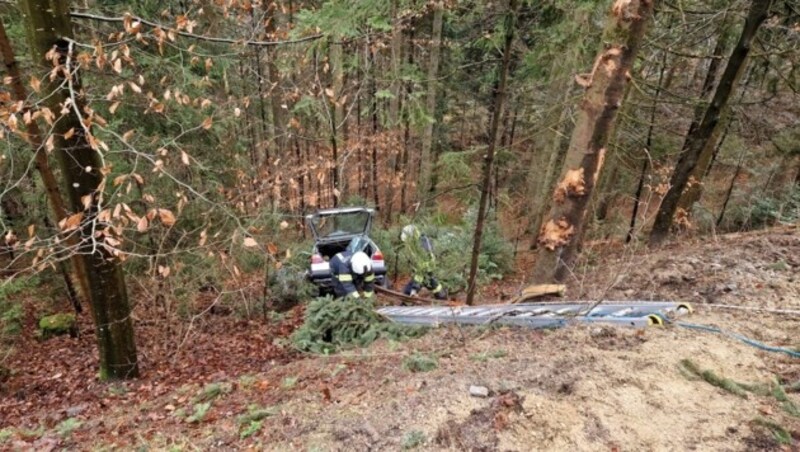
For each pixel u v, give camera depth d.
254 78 9.47
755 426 2.19
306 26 5.34
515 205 15.22
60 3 3.80
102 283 4.76
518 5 4.66
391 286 8.79
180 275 7.02
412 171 15.06
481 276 8.33
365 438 2.47
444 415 2.52
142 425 3.57
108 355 5.10
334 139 9.41
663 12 7.40
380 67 8.71
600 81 3.88
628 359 2.87
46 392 5.21
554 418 2.36
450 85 12.99
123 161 6.36
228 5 5.12
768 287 3.99
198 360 5.90
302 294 8.19
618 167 11.68
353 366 3.97
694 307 3.73
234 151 8.33
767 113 9.73
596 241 9.00
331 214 7.80
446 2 6.08
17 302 7.39
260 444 2.68
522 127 15.21
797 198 9.62
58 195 5.42
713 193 12.23
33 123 4.46
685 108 9.98
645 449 2.13
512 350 3.36
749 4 6.92
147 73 6.64
